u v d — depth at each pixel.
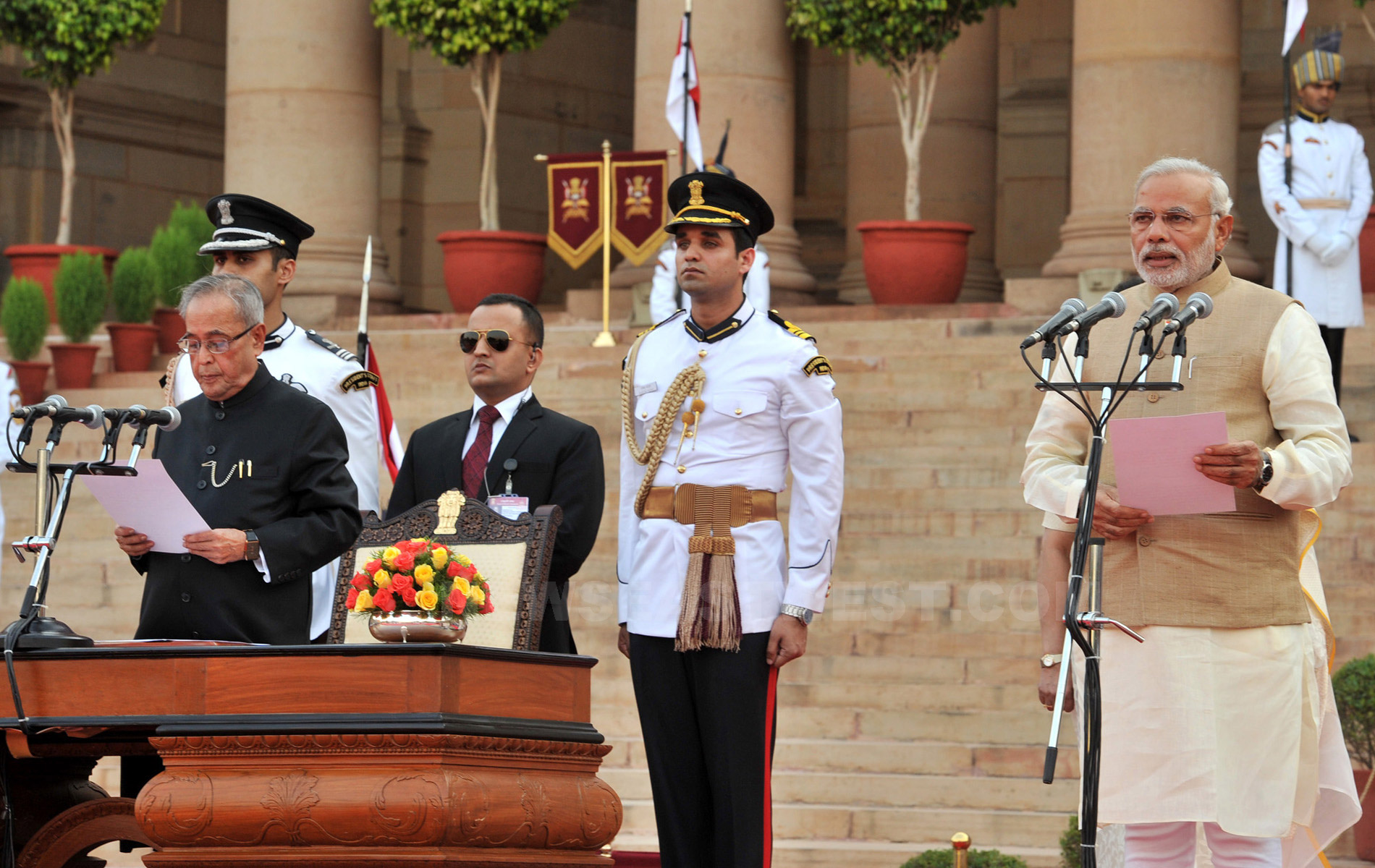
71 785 14.39
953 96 40.25
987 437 26.72
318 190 37.31
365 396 15.77
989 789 20.19
